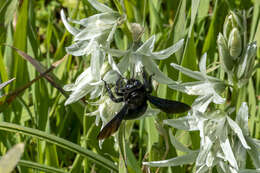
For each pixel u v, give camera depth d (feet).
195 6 1.73
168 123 1.64
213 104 1.79
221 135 1.63
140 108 1.63
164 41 1.86
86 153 1.71
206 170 1.67
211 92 1.63
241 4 1.96
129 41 1.65
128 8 1.79
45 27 2.45
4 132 1.83
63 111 1.94
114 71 1.63
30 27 1.92
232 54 1.61
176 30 1.77
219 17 1.89
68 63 1.98
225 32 1.61
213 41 1.88
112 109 1.65
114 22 1.64
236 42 1.60
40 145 1.83
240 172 1.64
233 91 1.63
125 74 1.69
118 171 1.72
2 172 1.35
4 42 1.85
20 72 1.86
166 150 1.71
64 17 1.65
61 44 1.97
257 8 1.82
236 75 1.62
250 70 1.62
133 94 1.62
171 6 2.12
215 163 1.65
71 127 1.95
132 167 1.65
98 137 1.59
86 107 1.77
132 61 1.63
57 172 1.71
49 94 1.95
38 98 1.87
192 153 1.67
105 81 1.63
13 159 1.36
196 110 1.61
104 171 1.83
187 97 1.75
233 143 1.63
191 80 1.75
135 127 2.09
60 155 1.91
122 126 1.65
